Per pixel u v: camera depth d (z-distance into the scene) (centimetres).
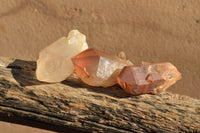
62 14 60
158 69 48
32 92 48
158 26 60
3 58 51
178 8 60
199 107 48
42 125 49
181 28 60
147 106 48
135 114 48
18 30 61
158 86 48
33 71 50
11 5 61
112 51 60
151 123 47
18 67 50
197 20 59
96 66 47
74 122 48
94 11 60
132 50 60
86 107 48
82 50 50
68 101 48
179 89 59
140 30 60
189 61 59
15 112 48
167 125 47
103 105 48
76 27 60
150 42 60
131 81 47
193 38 59
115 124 48
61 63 48
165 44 60
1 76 49
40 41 60
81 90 49
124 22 60
